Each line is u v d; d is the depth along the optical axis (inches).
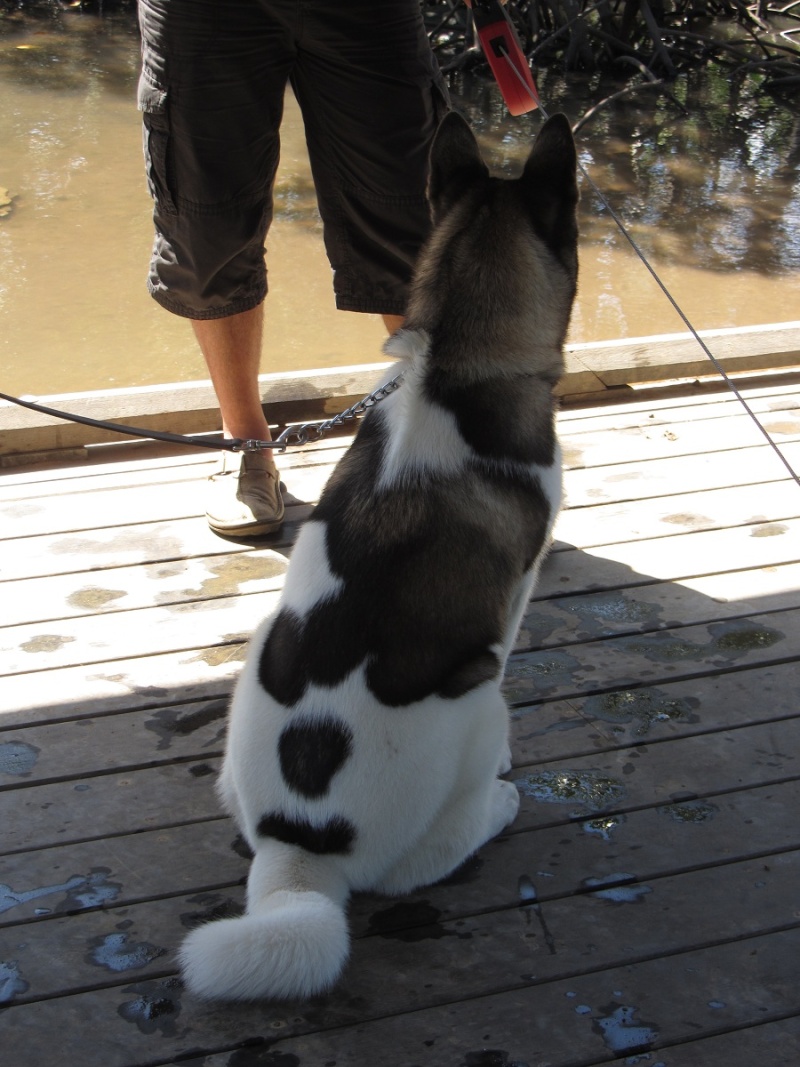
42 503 137.7
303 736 70.8
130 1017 71.3
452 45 480.4
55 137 357.7
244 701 75.3
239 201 117.6
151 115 113.0
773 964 74.5
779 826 87.0
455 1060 67.9
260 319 129.8
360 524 73.4
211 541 130.0
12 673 106.0
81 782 92.3
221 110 112.3
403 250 123.4
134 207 302.0
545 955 75.5
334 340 233.6
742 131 401.4
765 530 130.5
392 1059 68.0
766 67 460.4
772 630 112.0
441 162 86.2
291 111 397.4
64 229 285.6
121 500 138.6
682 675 105.3
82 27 514.9
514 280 80.1
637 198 332.2
